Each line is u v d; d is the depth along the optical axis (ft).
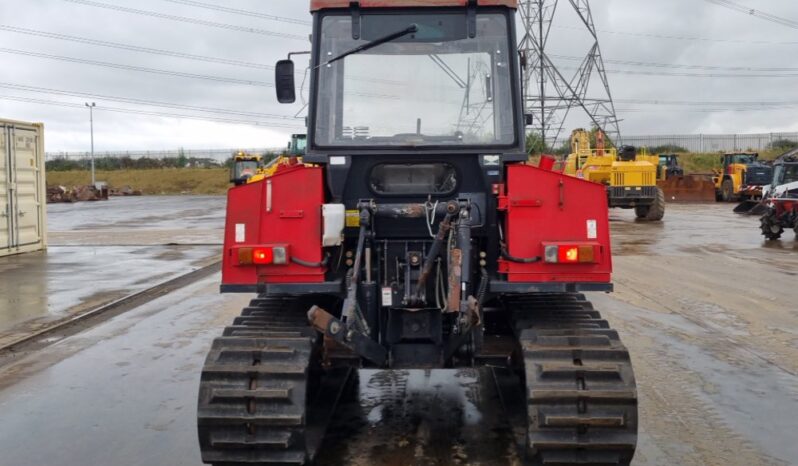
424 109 16.85
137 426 18.80
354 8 16.96
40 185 56.80
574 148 105.29
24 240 55.11
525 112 18.19
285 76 18.62
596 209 15.08
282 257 15.02
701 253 54.75
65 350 26.76
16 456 16.85
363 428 18.52
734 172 131.75
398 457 16.65
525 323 15.97
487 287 15.47
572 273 15.06
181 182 248.73
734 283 40.47
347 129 16.83
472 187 16.58
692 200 136.67
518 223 15.14
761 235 69.15
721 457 16.43
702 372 23.17
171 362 25.11
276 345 14.83
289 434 14.11
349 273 15.52
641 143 213.25
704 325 29.96
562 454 14.26
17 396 21.34
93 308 33.63
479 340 16.06
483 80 16.84
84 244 61.87
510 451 16.89
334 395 20.01
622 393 13.78
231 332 15.71
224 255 15.37
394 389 21.67
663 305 34.17
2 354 26.14
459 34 16.90
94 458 16.71
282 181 15.34
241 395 14.01
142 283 40.75
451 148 16.49
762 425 18.45
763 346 26.48
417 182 16.62
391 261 16.28
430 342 16.08
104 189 178.91
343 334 14.60
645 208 90.43
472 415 19.42
